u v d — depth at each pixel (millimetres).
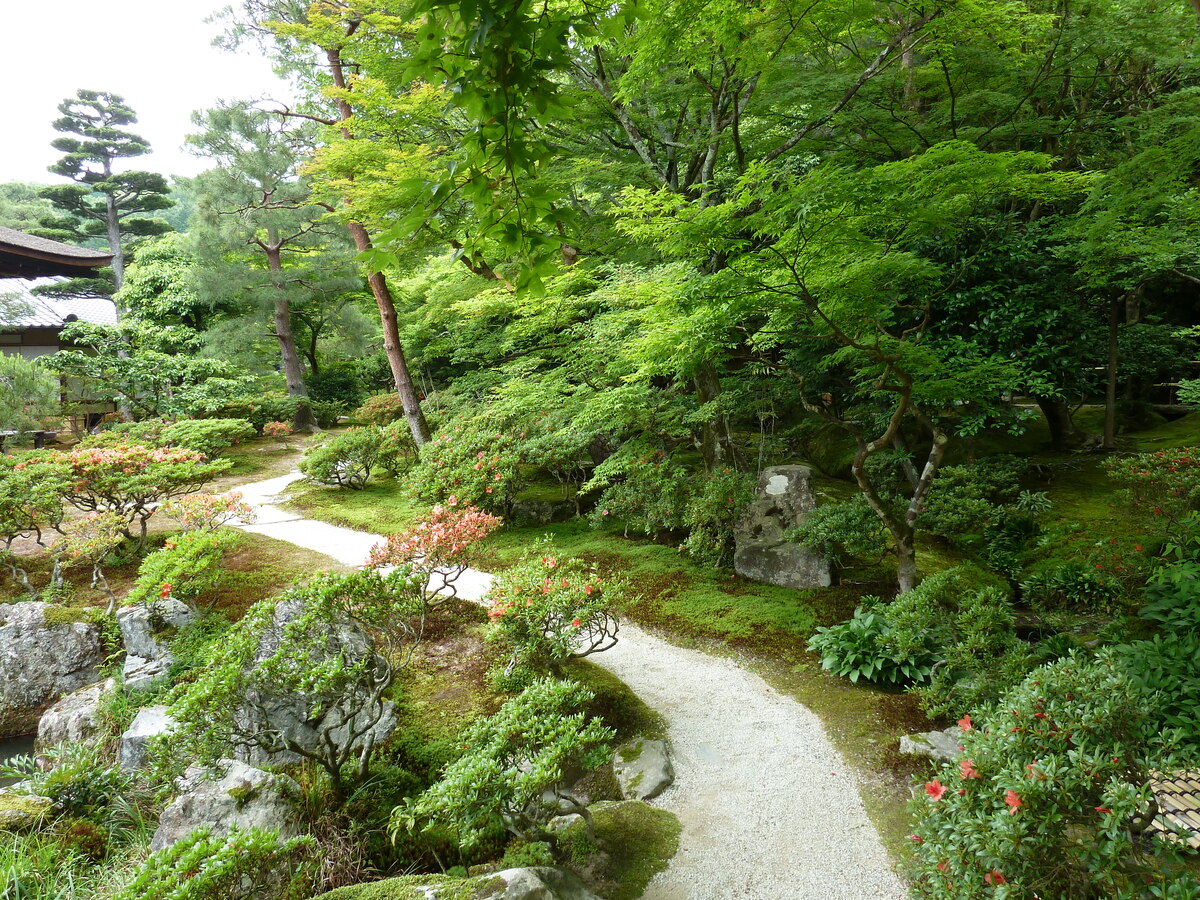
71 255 19375
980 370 6105
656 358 7258
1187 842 3367
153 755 4145
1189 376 12188
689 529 9469
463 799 3441
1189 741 3908
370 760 4980
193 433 13641
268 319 19969
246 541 9844
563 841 4035
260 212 16406
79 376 15469
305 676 4324
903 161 4789
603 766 4949
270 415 19484
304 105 13578
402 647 6527
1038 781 2691
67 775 5035
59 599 8031
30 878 4180
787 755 4914
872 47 9195
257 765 5145
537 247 2135
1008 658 4945
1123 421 11961
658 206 6801
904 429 11641
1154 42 8258
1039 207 9578
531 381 11188
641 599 7676
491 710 5438
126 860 4469
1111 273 8461
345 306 19953
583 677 5867
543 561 6102
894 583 7465
